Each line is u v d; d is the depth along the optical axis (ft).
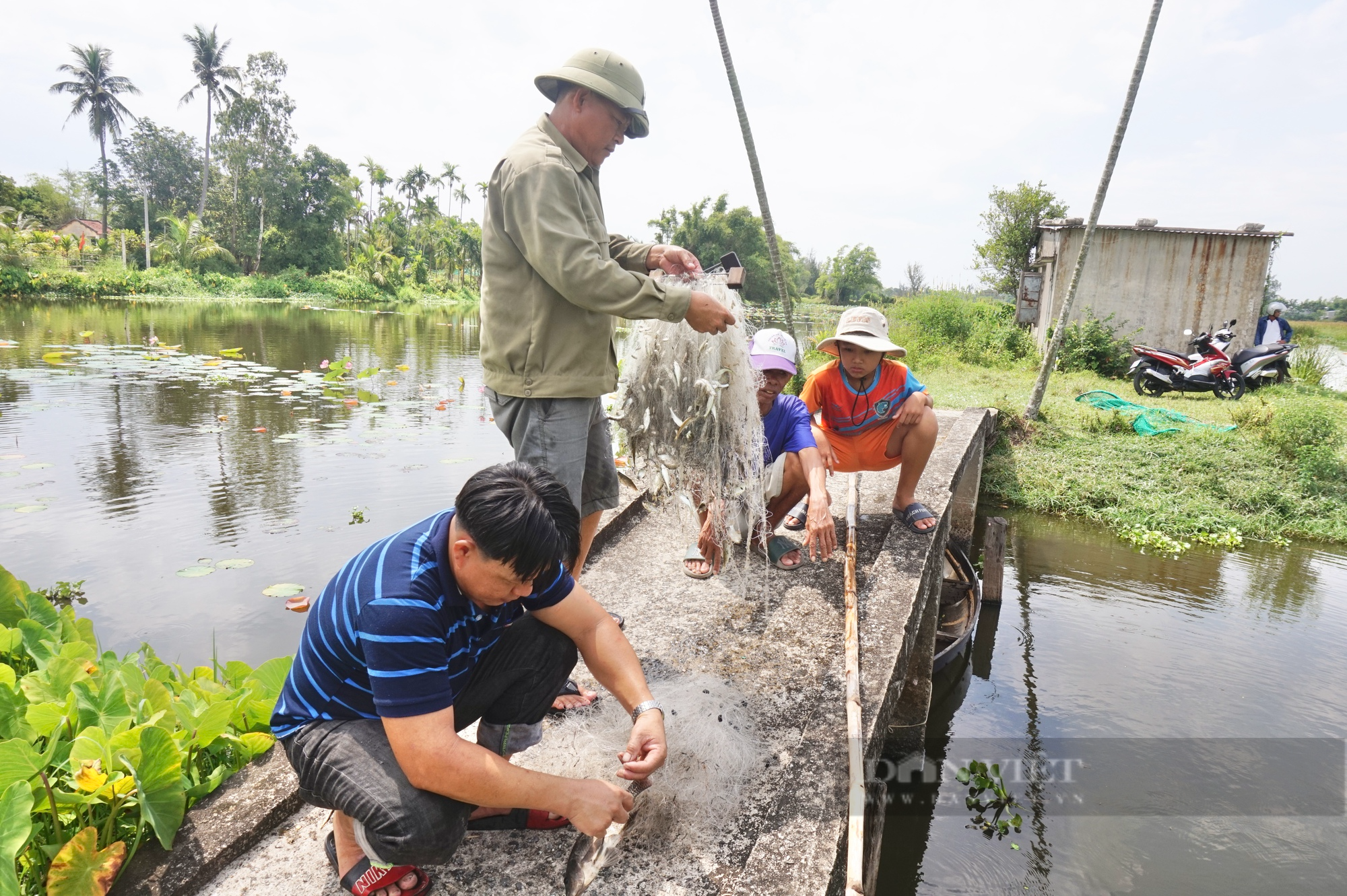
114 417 25.48
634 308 6.24
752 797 5.98
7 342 43.70
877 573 10.05
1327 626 15.01
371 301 138.82
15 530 15.46
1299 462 23.61
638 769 4.98
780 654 8.10
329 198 155.33
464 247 200.85
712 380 7.53
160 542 15.05
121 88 136.26
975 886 8.55
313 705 4.66
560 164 6.26
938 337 50.06
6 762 4.93
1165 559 18.71
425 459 21.31
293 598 12.72
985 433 21.75
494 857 5.35
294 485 18.80
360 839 4.53
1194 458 24.29
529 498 4.26
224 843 5.18
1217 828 9.31
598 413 7.53
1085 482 22.95
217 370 35.91
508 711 5.30
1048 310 48.34
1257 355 37.58
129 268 127.75
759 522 9.33
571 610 5.28
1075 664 13.53
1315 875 8.49
